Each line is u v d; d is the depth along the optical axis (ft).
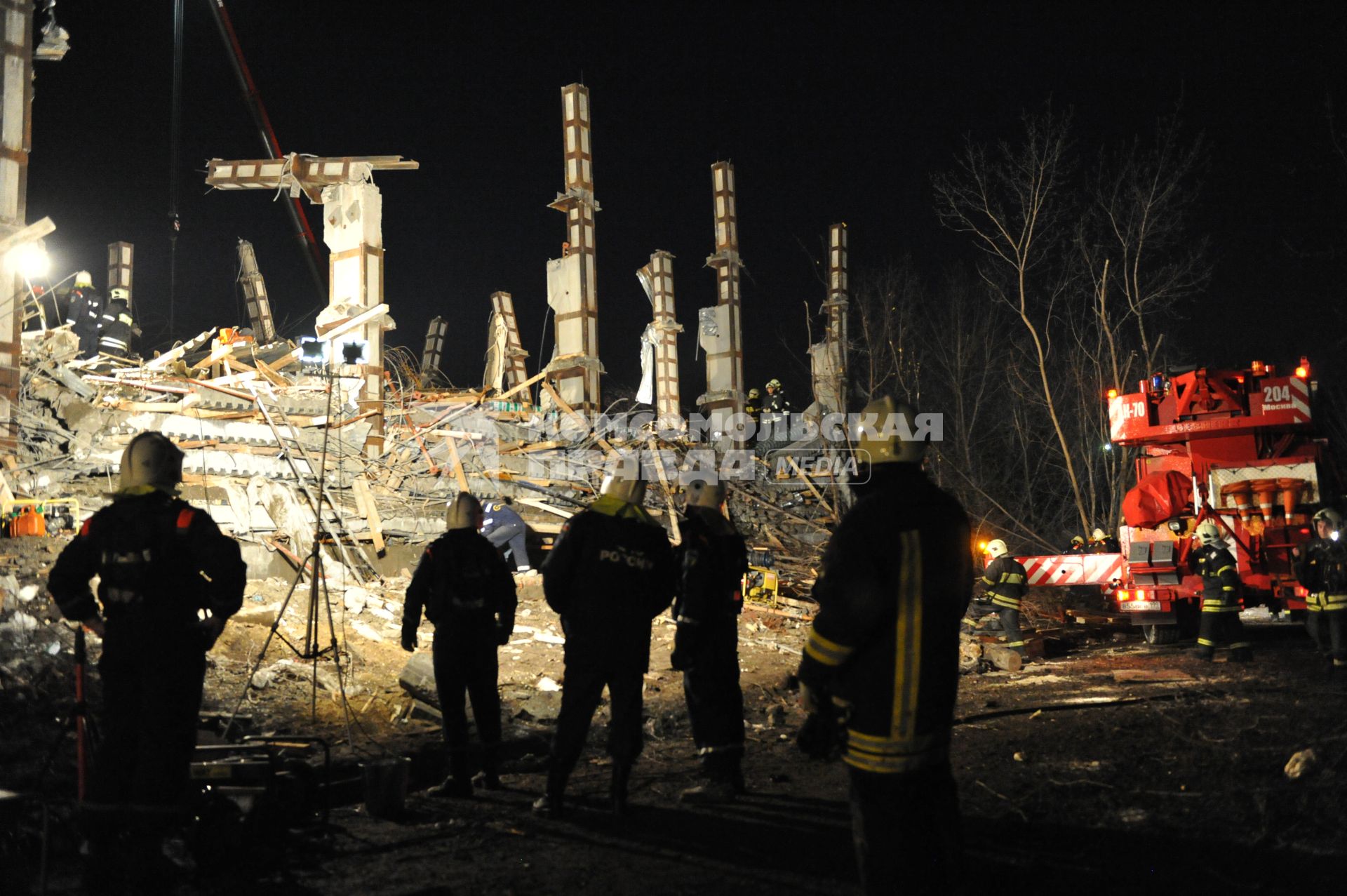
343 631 31.58
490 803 19.56
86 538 14.96
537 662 32.96
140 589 14.56
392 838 17.15
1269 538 41.86
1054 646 45.09
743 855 16.02
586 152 65.36
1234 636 37.22
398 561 41.86
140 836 14.33
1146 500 44.29
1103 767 20.65
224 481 39.32
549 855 16.24
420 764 22.09
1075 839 16.11
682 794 19.54
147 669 14.48
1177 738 22.93
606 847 16.61
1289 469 42.04
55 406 38.81
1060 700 29.86
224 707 24.26
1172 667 36.91
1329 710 25.17
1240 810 16.98
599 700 18.66
